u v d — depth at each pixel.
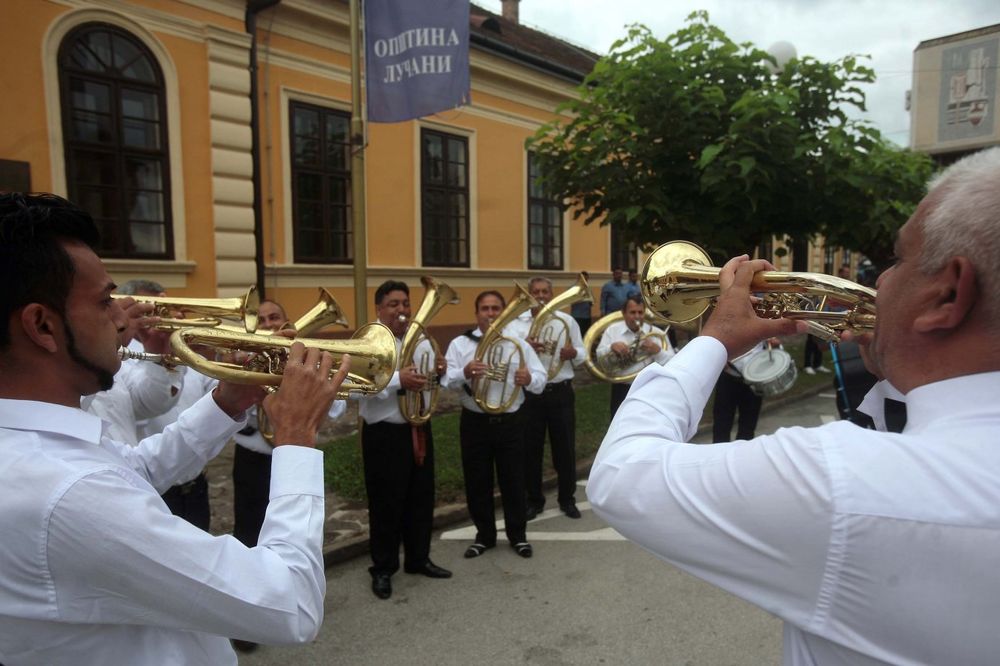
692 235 6.07
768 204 5.95
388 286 3.82
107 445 1.18
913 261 0.81
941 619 0.68
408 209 10.13
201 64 7.72
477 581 3.81
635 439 0.94
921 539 0.68
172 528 0.94
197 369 1.37
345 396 1.67
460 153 10.87
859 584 0.71
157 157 7.51
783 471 0.76
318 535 1.11
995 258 0.72
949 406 0.76
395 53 5.01
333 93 9.08
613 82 6.10
